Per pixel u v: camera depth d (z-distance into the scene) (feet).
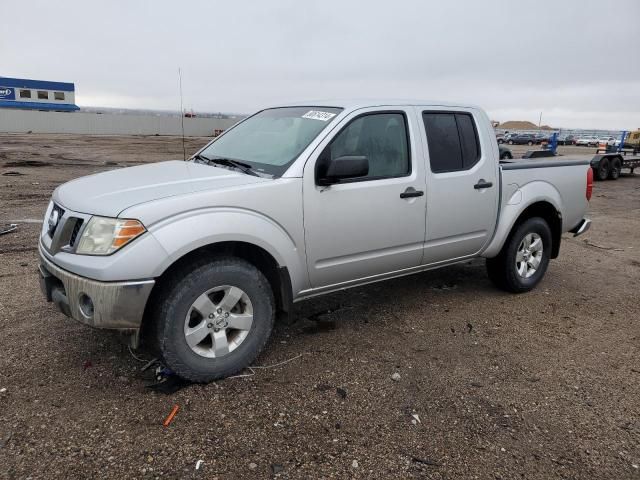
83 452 8.75
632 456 9.23
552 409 10.63
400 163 13.82
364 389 11.09
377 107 13.55
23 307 14.85
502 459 9.03
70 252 10.19
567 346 13.73
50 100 230.07
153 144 119.65
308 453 8.96
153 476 8.27
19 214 28.84
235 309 11.49
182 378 10.78
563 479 8.60
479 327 14.75
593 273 20.99
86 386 10.78
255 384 11.15
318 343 13.32
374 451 9.09
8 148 89.20
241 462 8.67
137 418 9.75
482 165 15.57
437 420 10.07
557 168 17.98
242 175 11.83
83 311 10.03
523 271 17.63
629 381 11.93
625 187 58.44
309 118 13.39
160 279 10.40
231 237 10.64
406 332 14.21
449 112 15.20
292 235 11.73
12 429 9.27
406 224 13.83
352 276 13.35
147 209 9.89
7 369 11.34
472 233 15.70
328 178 11.85
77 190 11.50
